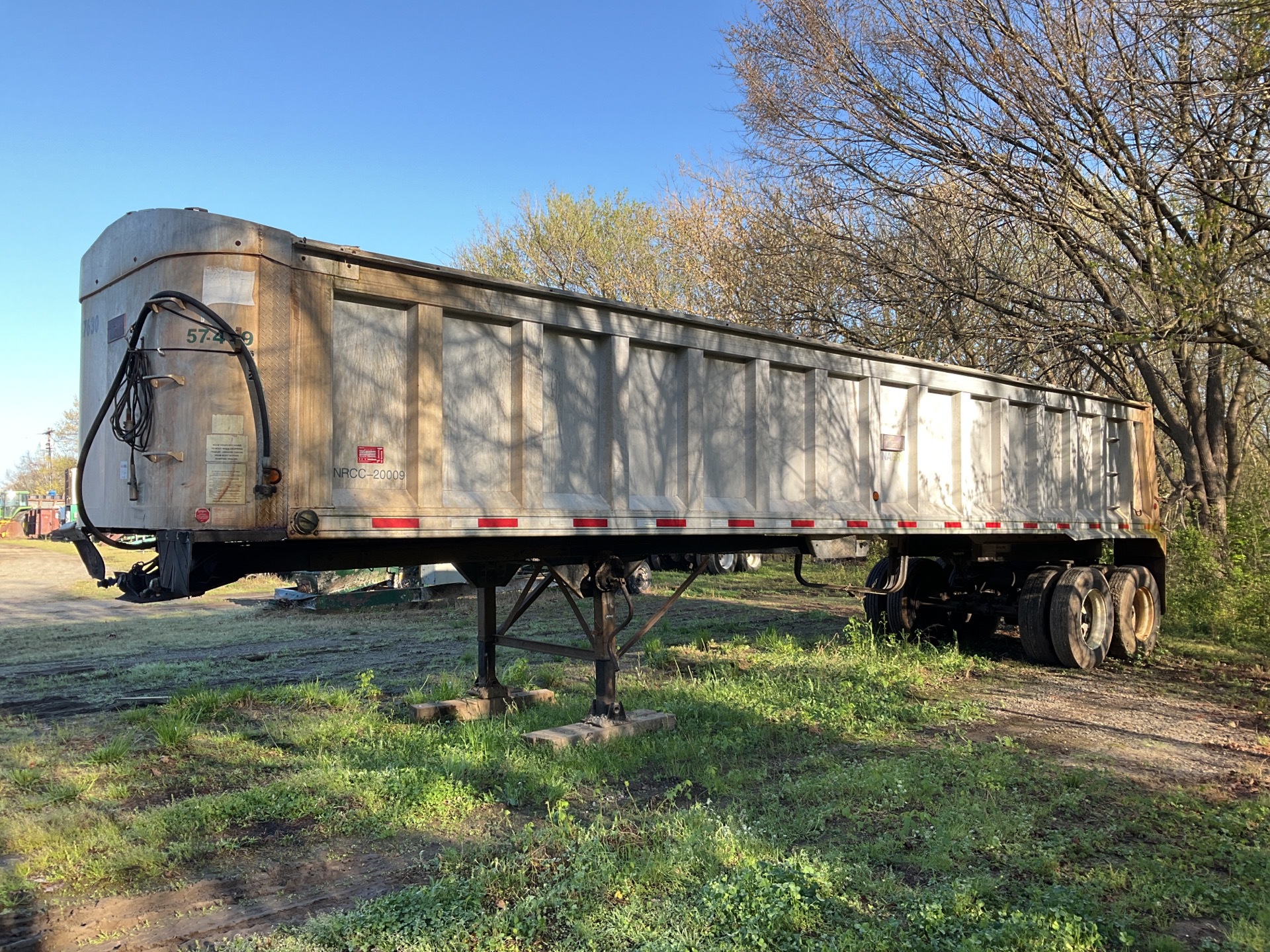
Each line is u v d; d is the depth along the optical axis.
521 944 3.48
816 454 7.75
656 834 4.53
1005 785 5.47
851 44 16.02
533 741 6.32
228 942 3.51
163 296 4.68
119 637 12.21
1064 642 9.84
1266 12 9.22
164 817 4.81
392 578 15.41
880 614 11.11
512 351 5.75
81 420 5.77
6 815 4.99
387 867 4.31
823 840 4.60
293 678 9.09
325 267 4.86
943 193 16.83
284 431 4.67
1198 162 12.41
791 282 19.95
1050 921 3.59
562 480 6.01
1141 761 6.17
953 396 9.32
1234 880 4.16
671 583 19.27
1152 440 12.85
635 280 29.78
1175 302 11.10
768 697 7.73
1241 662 10.60
